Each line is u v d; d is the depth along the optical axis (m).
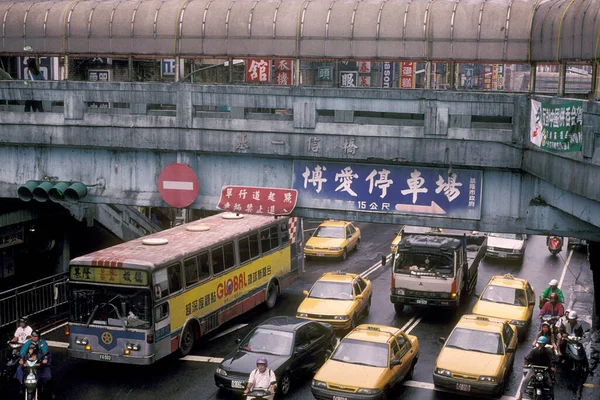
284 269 28.30
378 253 37.19
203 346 22.92
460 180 17.77
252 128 18.83
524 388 18.05
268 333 19.80
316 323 20.89
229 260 24.23
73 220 29.19
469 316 21.53
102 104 26.78
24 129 20.20
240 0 19.67
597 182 12.78
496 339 19.83
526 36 17.48
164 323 20.59
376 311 27.12
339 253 35.09
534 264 35.62
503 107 17.20
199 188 19.59
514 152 17.17
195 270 22.22
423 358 21.98
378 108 18.06
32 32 20.81
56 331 24.34
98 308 20.25
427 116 17.67
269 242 27.06
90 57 20.53
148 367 21.08
